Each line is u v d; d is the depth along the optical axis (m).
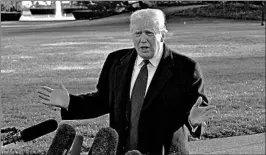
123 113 2.90
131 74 2.93
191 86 2.86
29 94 10.35
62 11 43.53
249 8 33.53
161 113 2.83
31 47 19.33
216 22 30.84
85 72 13.72
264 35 23.23
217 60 16.42
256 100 10.45
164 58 2.88
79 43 21.45
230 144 7.49
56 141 2.07
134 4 36.12
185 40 21.98
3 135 2.35
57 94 2.90
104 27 30.59
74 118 3.00
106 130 2.04
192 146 7.36
